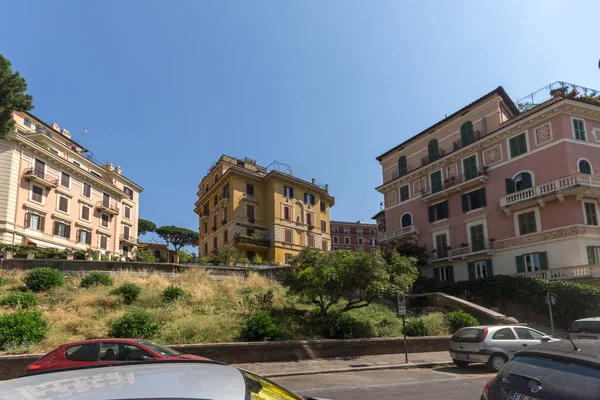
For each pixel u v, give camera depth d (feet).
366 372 41.65
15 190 114.21
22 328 38.60
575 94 101.50
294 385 34.17
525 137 96.73
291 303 64.23
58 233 129.59
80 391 6.46
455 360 43.60
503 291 82.99
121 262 74.49
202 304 57.21
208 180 194.59
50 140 136.67
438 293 81.41
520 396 13.62
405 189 131.13
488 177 104.27
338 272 54.60
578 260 83.15
